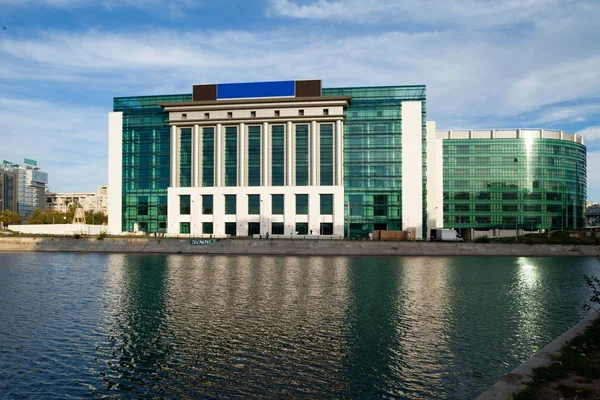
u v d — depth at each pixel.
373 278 60.25
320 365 25.64
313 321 35.34
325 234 122.75
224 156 129.25
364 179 124.25
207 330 32.69
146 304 41.72
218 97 129.50
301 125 126.38
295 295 46.59
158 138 134.00
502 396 16.56
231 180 128.75
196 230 127.62
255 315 37.28
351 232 123.69
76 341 30.16
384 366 25.36
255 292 48.25
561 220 157.75
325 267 74.31
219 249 102.62
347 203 124.25
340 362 26.06
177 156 131.25
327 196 123.62
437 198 156.12
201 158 130.12
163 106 129.75
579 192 165.00
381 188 123.62
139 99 136.38
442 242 103.94
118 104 137.62
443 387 22.48
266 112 126.69
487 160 157.50
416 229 121.62
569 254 100.44
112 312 38.41
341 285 53.59
